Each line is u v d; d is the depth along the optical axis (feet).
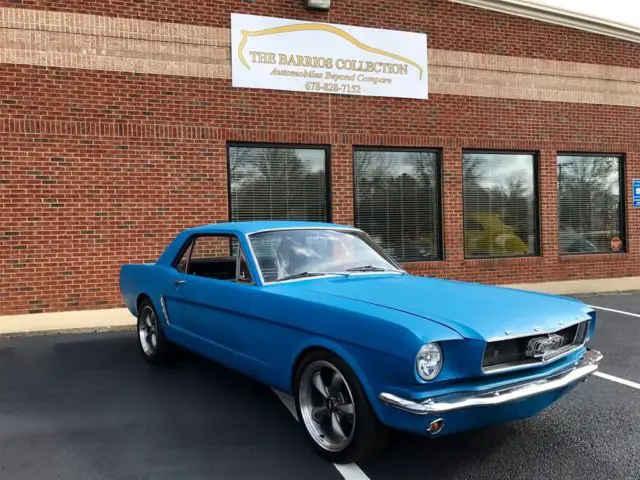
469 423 10.44
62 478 11.02
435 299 12.06
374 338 10.39
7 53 27.94
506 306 11.82
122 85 29.71
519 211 38.58
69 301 29.07
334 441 11.64
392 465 11.49
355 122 34.01
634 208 41.52
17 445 12.63
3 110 27.86
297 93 32.83
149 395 16.11
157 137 30.30
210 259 16.75
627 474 11.02
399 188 35.68
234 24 31.53
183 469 11.36
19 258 28.27
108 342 23.36
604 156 41.01
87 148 29.17
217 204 31.32
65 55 28.81
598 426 13.56
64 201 28.89
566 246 40.09
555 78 38.88
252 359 13.69
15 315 28.19
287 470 11.27
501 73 37.47
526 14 37.88
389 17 34.76
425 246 36.22
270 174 32.94
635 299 34.12
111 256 29.66
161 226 30.45
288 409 14.90
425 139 35.60
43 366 19.43
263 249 14.61
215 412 14.67
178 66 30.63
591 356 12.72
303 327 11.86
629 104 41.11
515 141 37.81
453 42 36.29
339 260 15.35
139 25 29.99
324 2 32.63
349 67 33.86
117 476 11.08
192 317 16.39
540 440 12.73
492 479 10.87
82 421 14.08
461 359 10.23
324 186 33.94
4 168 27.94
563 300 13.01
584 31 39.65
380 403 10.43
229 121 31.55
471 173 37.37
